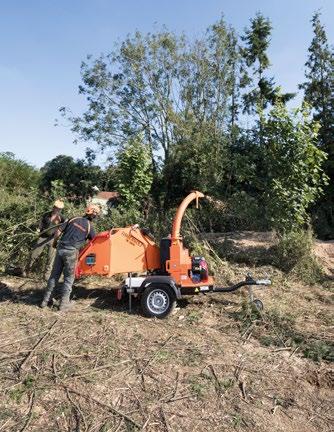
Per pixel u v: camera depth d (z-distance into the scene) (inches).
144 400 167.6
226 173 768.9
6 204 388.8
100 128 1203.9
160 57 1178.6
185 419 157.5
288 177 405.7
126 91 1216.8
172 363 197.3
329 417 165.8
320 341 226.8
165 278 256.8
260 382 186.4
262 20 1111.0
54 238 305.6
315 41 948.6
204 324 250.8
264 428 155.6
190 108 1165.7
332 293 326.0
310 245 378.3
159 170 983.6
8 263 365.7
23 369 188.5
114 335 224.8
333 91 913.5
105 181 914.7
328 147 783.7
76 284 331.6
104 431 148.9
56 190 416.2
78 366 191.2
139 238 272.2
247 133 719.7
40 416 156.9
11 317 255.0
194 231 426.9
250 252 406.3
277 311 270.2
